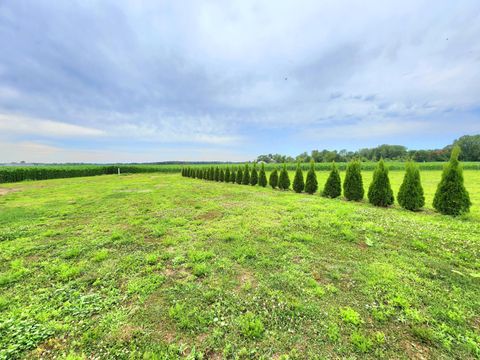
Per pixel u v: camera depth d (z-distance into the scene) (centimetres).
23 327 217
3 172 2183
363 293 265
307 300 254
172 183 1791
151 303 257
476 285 274
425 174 2297
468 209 552
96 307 250
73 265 353
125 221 608
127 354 189
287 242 421
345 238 430
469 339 196
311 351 190
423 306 239
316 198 871
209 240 450
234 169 1827
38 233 513
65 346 198
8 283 301
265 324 221
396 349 189
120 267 344
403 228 456
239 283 294
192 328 218
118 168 3694
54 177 2766
